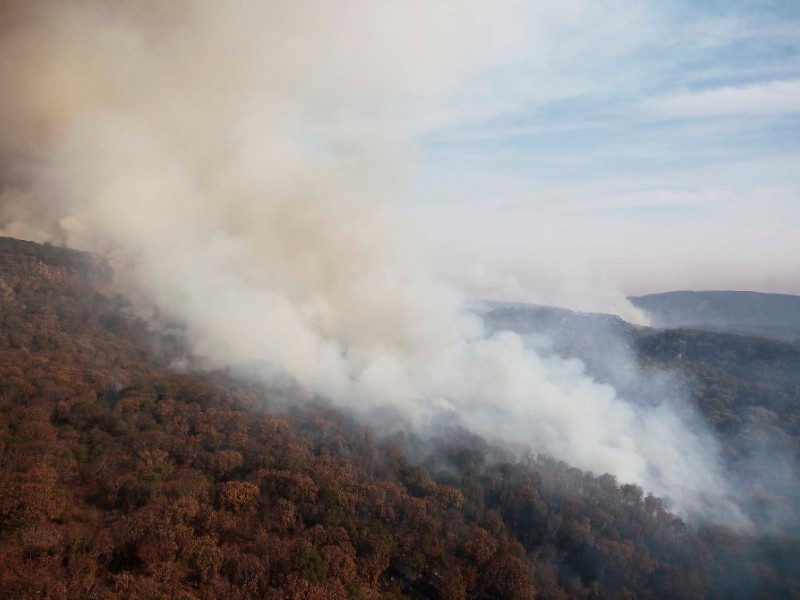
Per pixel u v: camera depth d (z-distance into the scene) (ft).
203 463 425.69
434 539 399.24
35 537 272.92
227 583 295.89
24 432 390.01
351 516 393.50
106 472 374.43
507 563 379.55
